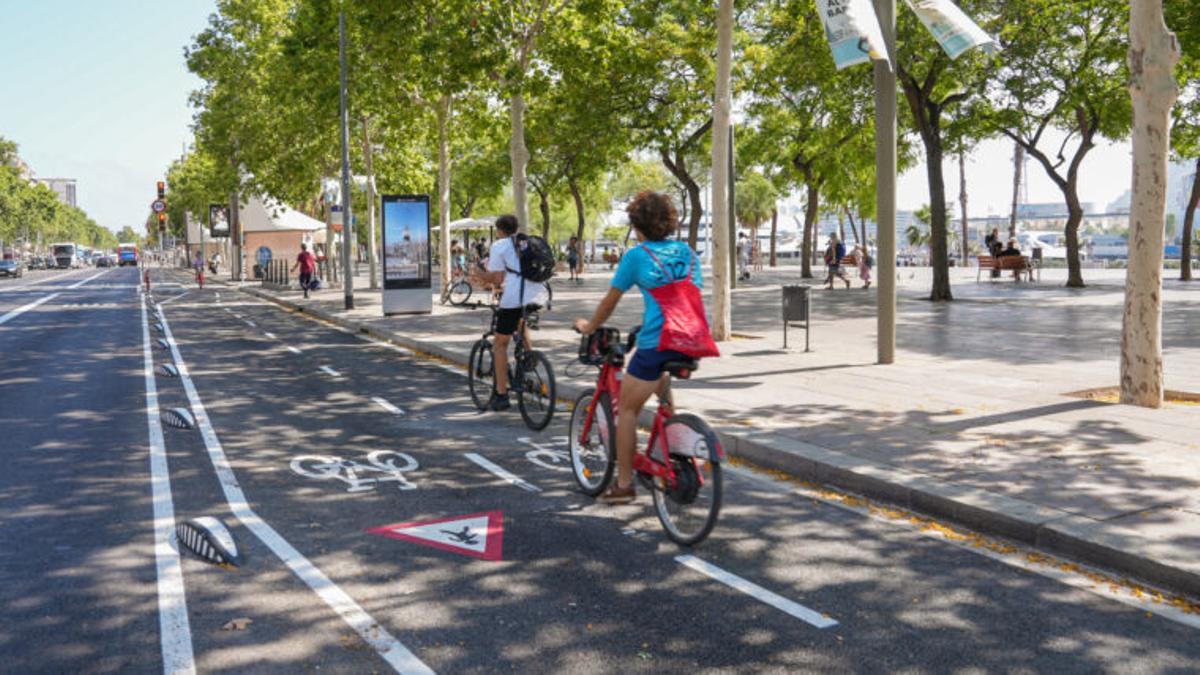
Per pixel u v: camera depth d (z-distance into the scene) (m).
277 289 35.78
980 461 6.29
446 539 5.19
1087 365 10.98
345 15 22.66
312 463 7.07
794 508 5.79
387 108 25.36
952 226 76.75
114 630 3.94
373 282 33.41
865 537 5.21
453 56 17.38
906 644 3.81
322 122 30.11
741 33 26.25
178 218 97.88
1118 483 5.70
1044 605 4.21
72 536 5.26
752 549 5.01
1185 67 21.70
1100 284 29.22
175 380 11.62
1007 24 20.70
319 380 11.61
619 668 3.59
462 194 57.91
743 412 8.12
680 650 3.75
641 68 23.25
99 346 15.75
